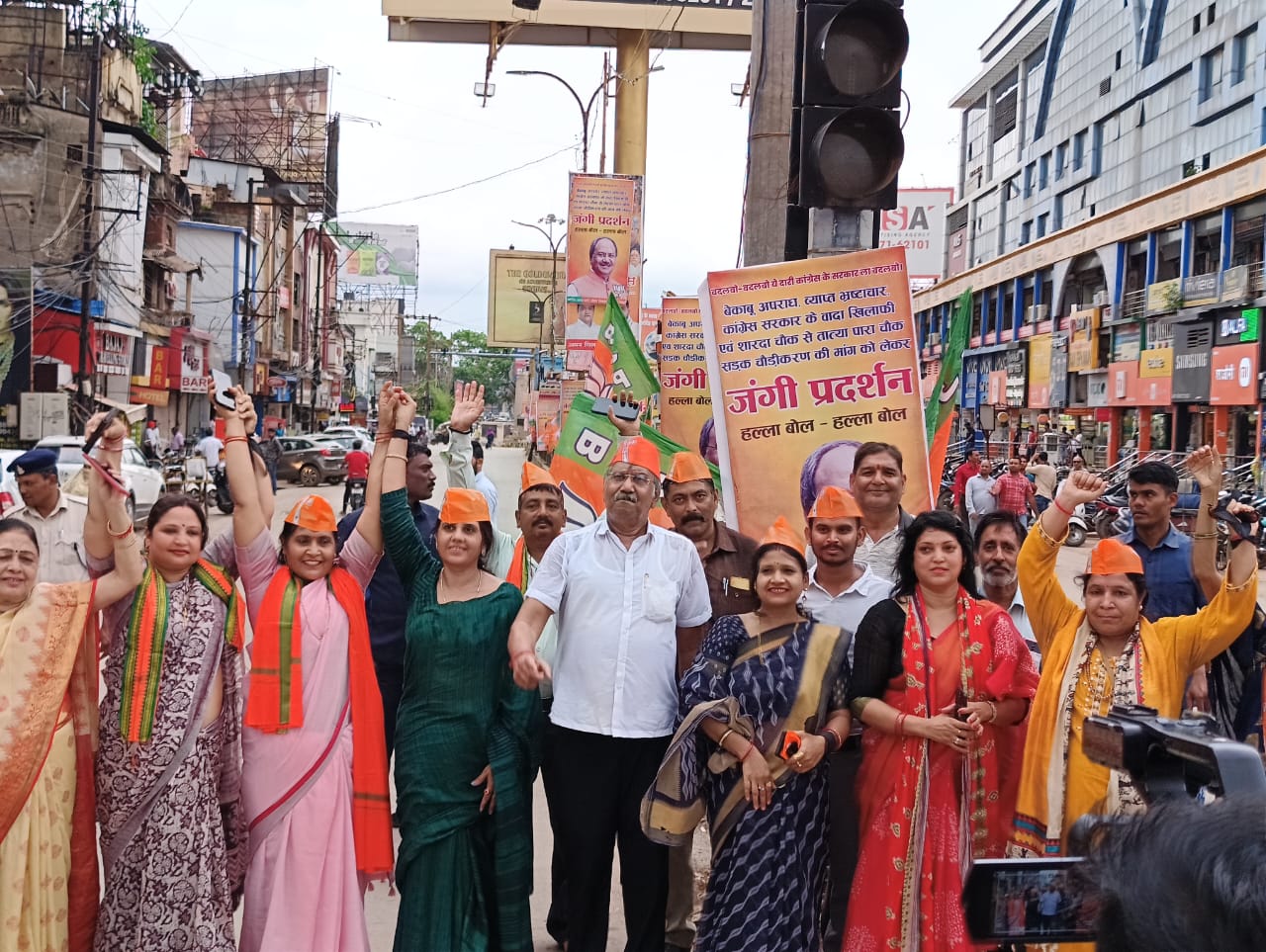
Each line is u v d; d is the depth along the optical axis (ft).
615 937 15.07
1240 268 97.14
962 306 21.12
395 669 16.97
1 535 11.93
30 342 84.53
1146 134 162.50
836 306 18.04
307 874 12.35
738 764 12.46
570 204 65.51
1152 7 159.02
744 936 11.98
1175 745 4.96
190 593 12.69
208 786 12.34
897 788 12.02
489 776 13.08
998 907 4.85
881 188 16.20
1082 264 141.08
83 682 12.26
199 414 129.49
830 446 18.01
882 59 16.01
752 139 20.58
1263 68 130.00
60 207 89.97
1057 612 12.65
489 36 62.54
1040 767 11.72
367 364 305.12
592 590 13.26
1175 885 3.56
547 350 146.61
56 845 11.80
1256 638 13.88
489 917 13.06
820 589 14.16
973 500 60.90
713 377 18.25
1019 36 209.97
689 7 61.82
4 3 95.25
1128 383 121.19
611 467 13.62
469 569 13.60
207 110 160.56
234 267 139.23
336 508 86.43
